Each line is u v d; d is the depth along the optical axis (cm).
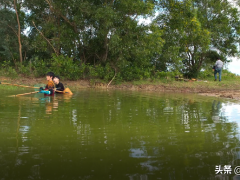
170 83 1350
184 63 1877
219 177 167
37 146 228
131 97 729
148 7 1274
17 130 286
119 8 1295
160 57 1578
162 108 497
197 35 1564
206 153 215
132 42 1315
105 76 1312
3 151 212
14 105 490
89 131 287
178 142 247
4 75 1295
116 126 317
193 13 1464
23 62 1502
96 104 540
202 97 780
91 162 191
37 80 1267
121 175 169
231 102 636
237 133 287
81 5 1239
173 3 1460
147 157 203
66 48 1420
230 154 213
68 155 205
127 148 226
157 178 165
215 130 302
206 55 1912
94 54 1539
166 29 1558
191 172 175
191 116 404
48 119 354
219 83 1408
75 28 1384
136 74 1409
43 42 1351
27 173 170
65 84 1236
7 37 1509
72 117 374
